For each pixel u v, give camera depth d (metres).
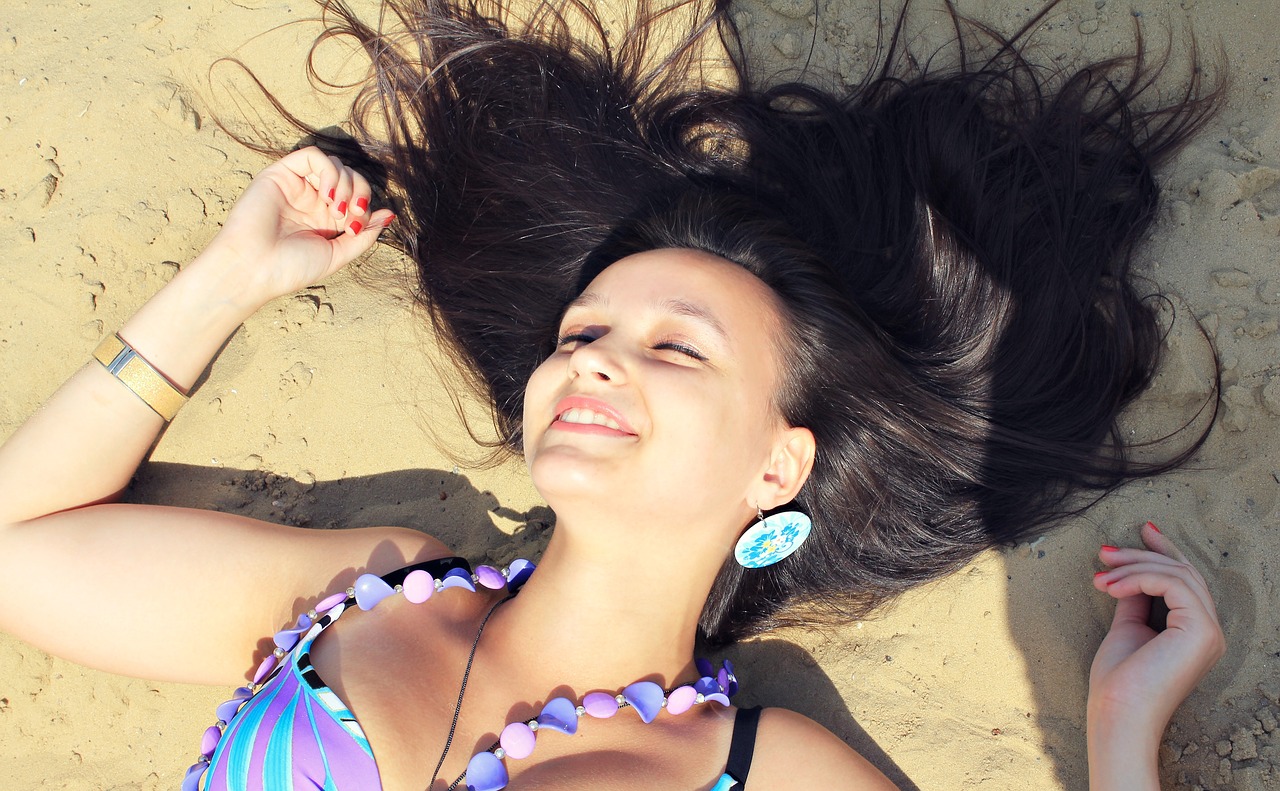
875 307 2.79
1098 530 2.60
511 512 2.89
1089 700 2.33
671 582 2.22
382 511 2.87
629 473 2.06
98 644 2.34
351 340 2.95
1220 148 2.78
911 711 2.55
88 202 2.94
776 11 3.06
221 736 2.15
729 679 2.43
